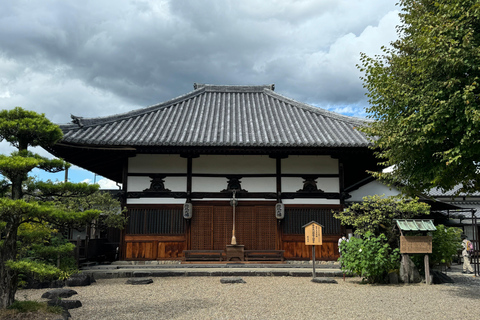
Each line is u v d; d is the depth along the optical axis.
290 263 15.30
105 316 7.68
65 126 14.87
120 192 15.50
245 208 15.83
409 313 8.07
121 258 15.23
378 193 17.86
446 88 8.11
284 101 20.47
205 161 16.09
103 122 16.33
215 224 15.68
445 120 8.11
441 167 8.38
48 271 7.07
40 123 7.43
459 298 9.83
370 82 10.00
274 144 14.59
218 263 14.93
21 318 6.70
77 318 7.53
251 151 15.14
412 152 8.93
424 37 8.27
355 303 9.02
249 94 21.97
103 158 16.53
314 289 10.88
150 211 15.65
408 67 8.96
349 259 12.11
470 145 7.75
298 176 16.02
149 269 13.71
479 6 7.46
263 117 18.45
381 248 11.93
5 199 6.53
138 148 14.84
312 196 15.84
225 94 21.86
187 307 8.47
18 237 8.77
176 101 19.66
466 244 17.22
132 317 7.60
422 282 12.55
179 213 15.68
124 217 15.26
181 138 15.38
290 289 10.81
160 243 15.43
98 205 15.94
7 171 6.96
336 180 15.96
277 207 15.48
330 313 7.98
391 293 10.45
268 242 15.59
